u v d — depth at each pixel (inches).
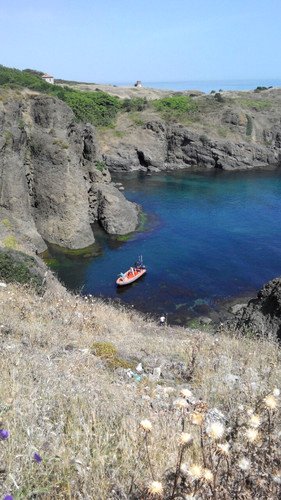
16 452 157.2
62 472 156.4
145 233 1726.1
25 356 296.4
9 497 115.6
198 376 360.5
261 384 291.3
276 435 161.8
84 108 3147.1
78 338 450.0
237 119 3316.9
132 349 465.4
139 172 2908.5
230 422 201.3
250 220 1910.7
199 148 3034.0
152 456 168.9
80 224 1589.6
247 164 3011.8
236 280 1317.7
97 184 1843.0
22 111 1716.3
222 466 147.0
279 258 1487.5
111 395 259.8
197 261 1453.0
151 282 1289.4
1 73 3122.5
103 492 147.9
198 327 1015.6
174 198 2253.9
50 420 199.2
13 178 1494.8
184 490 130.9
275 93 4648.1
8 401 194.7
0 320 435.8
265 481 137.7
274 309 708.7
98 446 173.5
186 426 199.9
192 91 5206.7
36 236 1485.0
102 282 1288.1
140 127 3147.1
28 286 713.6
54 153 1605.6
